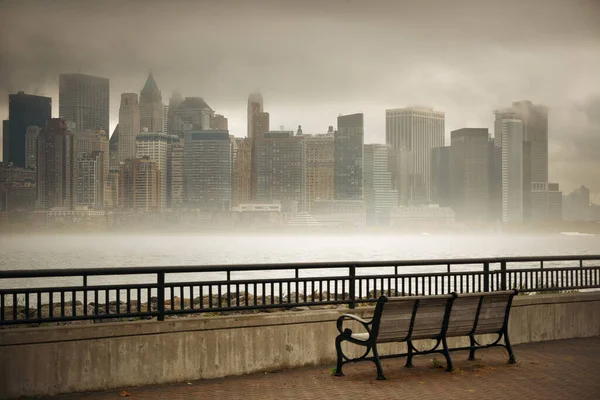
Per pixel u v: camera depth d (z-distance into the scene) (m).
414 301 9.00
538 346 11.79
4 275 8.12
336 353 10.29
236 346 9.40
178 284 9.31
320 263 10.41
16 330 8.04
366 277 10.88
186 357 9.03
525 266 85.19
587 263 91.44
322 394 8.24
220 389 8.54
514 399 7.97
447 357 9.55
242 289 36.91
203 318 9.23
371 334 8.91
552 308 12.49
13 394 7.93
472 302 9.71
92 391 8.38
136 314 8.91
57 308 16.80
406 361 10.36
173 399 8.00
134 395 8.20
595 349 11.48
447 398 8.02
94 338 8.41
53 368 8.17
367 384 8.79
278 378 9.21
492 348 11.52
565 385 8.71
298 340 9.95
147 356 8.76
